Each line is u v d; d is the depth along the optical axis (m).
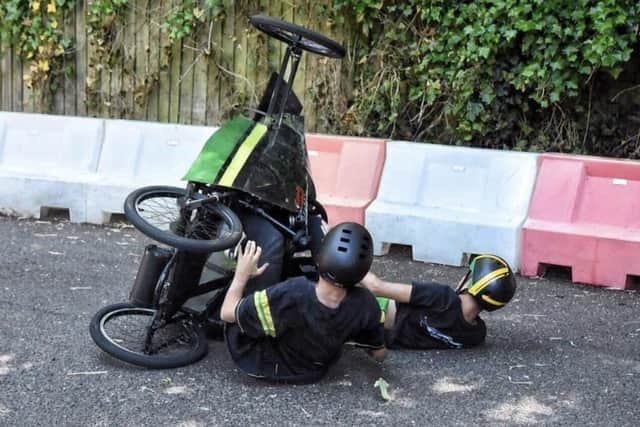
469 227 6.43
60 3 9.13
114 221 7.45
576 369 4.48
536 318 5.32
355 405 3.92
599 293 5.94
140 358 4.18
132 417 3.71
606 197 6.30
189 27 8.84
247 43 8.81
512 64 7.88
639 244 5.94
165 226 4.52
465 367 4.44
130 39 9.11
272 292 3.87
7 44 9.43
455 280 6.16
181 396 3.93
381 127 8.45
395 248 6.99
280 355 4.10
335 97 8.58
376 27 8.37
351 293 3.92
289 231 4.37
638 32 7.53
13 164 7.64
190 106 9.12
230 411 3.80
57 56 9.35
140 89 9.17
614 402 4.08
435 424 3.76
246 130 4.44
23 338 4.59
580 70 7.56
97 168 7.54
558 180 6.46
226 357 4.40
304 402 3.92
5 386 3.97
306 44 4.74
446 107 8.16
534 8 7.52
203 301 4.50
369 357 4.52
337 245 3.78
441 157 6.86
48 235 6.88
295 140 4.54
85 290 5.51
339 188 6.98
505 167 6.66
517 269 6.36
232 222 4.08
